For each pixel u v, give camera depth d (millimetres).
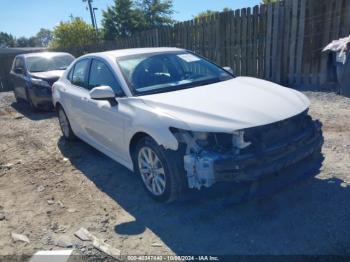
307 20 8156
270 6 8688
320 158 3666
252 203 3541
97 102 4492
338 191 3641
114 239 3197
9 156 5895
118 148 4242
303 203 3473
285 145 3146
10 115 9617
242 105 3328
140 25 40750
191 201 3664
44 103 9141
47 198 4148
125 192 4125
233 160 2928
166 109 3443
